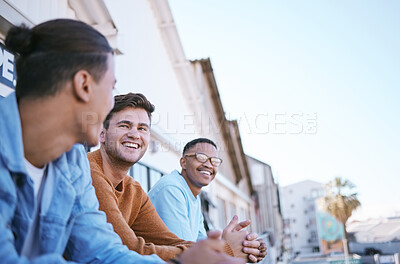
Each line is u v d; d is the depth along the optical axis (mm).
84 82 902
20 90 894
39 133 903
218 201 16172
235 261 827
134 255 1077
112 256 1073
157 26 10828
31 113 894
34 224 961
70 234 1076
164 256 1432
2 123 858
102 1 5840
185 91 12516
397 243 52156
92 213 1102
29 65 882
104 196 1581
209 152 3096
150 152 8516
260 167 43562
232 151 22641
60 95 891
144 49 9398
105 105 954
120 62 7484
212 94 18281
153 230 1961
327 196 49688
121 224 1516
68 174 1021
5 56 3264
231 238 1518
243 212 26891
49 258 805
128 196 1931
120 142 1920
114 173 1934
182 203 2613
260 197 42312
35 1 4309
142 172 7832
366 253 54250
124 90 7480
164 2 10500
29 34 889
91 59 903
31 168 945
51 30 891
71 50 884
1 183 822
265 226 40438
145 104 2012
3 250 749
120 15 7992
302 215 86750
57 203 976
